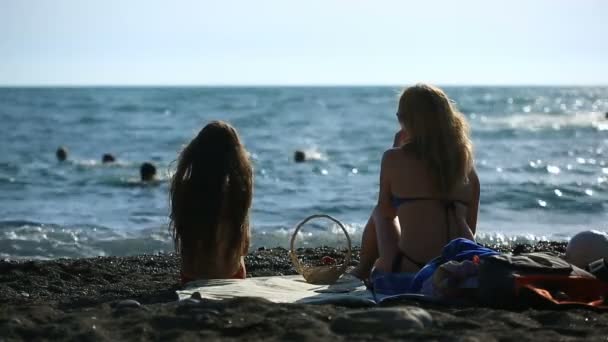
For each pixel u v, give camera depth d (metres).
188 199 7.18
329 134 43.72
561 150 32.84
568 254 6.95
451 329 5.12
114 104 92.31
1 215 16.61
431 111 6.57
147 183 22.72
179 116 65.69
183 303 5.82
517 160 28.56
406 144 6.68
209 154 7.19
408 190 6.61
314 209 17.45
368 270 7.29
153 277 8.65
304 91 172.12
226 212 7.17
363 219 16.19
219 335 5.01
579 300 5.89
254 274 8.74
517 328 5.16
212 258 7.27
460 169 6.55
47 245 13.24
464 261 6.02
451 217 6.60
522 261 5.93
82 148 37.12
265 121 56.69
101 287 8.05
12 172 25.91
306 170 26.39
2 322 5.31
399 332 4.93
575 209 16.97
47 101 101.94
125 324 5.27
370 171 26.05
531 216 16.19
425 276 6.25
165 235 14.05
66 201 19.09
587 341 4.82
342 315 5.18
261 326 5.12
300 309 5.60
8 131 46.97
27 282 8.25
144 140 41.59
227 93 150.38
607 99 121.62
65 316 5.54
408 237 6.61
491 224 15.23
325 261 7.62
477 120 57.66
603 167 25.98
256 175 24.80
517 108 84.19
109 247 13.13
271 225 15.18
